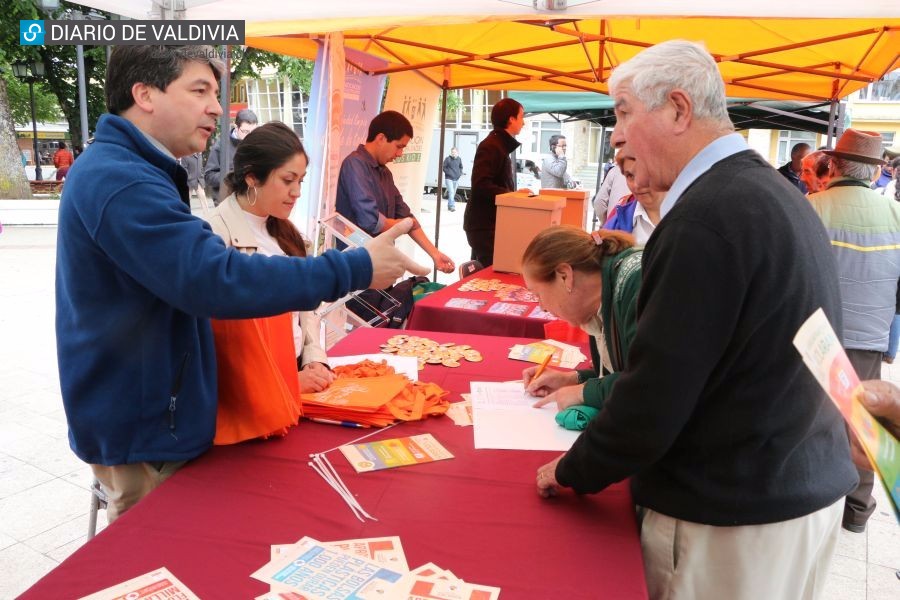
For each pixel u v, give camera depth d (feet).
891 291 9.69
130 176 4.32
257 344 5.45
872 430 2.96
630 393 4.15
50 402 13.80
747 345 4.04
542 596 3.73
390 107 19.84
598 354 6.70
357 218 14.12
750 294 3.94
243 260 4.30
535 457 5.52
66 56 48.75
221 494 4.78
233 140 21.24
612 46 17.87
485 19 8.89
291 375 5.97
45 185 53.83
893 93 70.64
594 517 4.63
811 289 4.10
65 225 4.52
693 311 3.92
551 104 27.53
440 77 21.93
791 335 4.03
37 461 11.41
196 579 3.79
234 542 4.18
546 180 40.50
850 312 9.73
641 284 4.40
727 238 3.90
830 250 4.43
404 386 6.56
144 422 4.87
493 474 5.21
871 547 10.05
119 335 4.64
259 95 60.80
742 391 4.14
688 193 4.16
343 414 6.04
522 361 8.17
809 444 4.37
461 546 4.22
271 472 5.14
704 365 3.97
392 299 12.63
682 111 4.33
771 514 4.23
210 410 5.23
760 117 26.35
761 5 8.39
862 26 14.35
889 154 26.58
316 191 12.58
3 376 15.14
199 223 4.40
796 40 15.88
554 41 17.56
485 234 17.99
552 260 6.04
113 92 4.81
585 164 77.25
